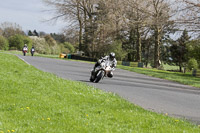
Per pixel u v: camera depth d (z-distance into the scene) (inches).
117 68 4261.8
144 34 6673.2
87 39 7416.3
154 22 4598.9
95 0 7116.1
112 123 757.9
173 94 1590.8
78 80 1841.8
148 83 2188.7
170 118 886.4
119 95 1336.1
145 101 1238.3
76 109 897.5
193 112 1072.8
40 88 1241.4
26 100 962.1
